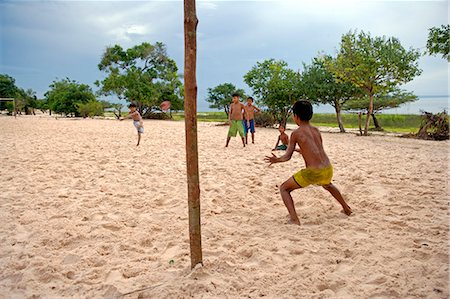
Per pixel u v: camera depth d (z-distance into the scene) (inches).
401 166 323.6
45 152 412.2
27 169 310.7
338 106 836.6
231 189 243.1
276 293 112.8
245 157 382.3
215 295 112.3
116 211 197.0
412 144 543.5
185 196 227.3
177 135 664.4
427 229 161.0
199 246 127.0
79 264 136.7
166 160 364.2
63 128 831.7
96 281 124.8
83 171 304.3
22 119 1385.3
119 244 153.6
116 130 786.2
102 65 1578.5
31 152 410.3
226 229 169.5
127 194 232.2
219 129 847.1
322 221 177.8
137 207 206.5
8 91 2247.8
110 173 296.5
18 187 250.4
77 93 1793.8
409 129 946.7
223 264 131.0
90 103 1667.1
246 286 117.6
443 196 215.5
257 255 138.9
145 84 1515.7
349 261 132.2
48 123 1058.7
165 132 738.2
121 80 1481.3
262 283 118.8
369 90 719.1
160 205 212.8
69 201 216.7
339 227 167.0
